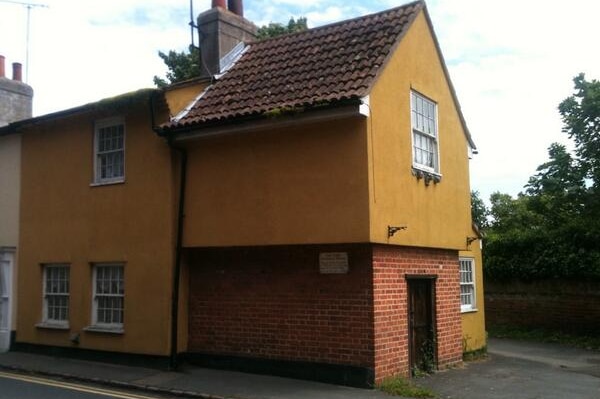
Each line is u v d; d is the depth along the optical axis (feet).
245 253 40.50
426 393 34.04
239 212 39.09
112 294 44.68
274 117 36.19
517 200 118.01
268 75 42.52
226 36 48.39
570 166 67.05
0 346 49.83
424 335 41.91
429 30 43.93
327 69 39.29
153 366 41.34
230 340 40.47
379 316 36.04
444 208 43.88
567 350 57.57
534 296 69.72
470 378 40.01
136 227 43.29
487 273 73.05
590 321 65.36
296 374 37.68
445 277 45.01
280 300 38.81
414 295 40.98
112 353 43.55
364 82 35.32
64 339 46.50
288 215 37.11
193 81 43.42
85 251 45.96
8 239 51.34
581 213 67.97
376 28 41.81
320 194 36.06
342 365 36.11
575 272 65.87
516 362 48.73
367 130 34.86
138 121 43.91
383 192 35.91
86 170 46.65
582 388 37.27
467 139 49.42
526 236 70.90
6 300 50.21
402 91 39.24
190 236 41.06
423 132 41.96
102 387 36.86
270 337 38.96
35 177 50.06
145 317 42.11
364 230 34.42
